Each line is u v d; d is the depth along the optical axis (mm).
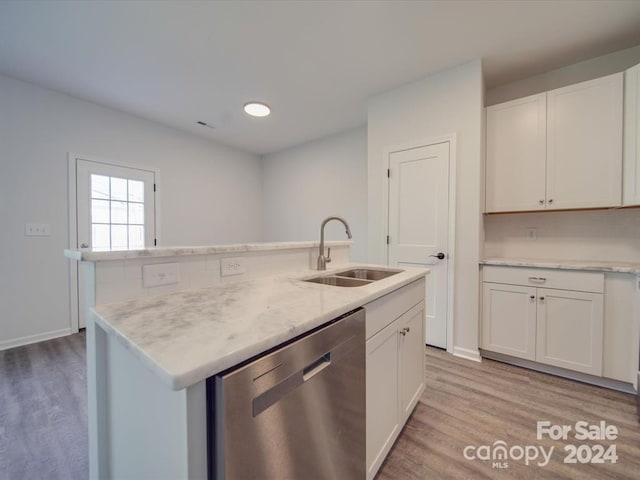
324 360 845
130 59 2367
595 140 2104
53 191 2875
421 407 1724
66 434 1509
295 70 2529
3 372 2156
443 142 2537
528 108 2361
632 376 1837
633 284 1840
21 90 2682
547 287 2107
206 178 4309
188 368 490
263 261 1464
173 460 587
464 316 2443
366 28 2016
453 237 2484
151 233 3656
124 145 3393
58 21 1921
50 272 2857
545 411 1686
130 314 812
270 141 4465
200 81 2705
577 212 2439
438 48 2232
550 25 1992
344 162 4078
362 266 1944
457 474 1253
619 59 2289
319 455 809
